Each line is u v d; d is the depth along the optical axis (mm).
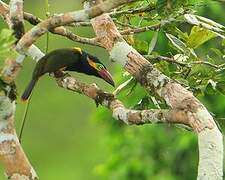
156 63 10883
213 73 10844
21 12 9500
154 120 9305
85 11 8820
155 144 19125
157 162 19078
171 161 18844
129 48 9672
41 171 38219
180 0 9703
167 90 9234
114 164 19469
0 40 8625
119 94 11258
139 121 9508
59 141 39312
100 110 19859
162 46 13695
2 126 9422
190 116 8922
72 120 39906
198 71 10859
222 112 16828
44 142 39125
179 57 11164
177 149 18656
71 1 34312
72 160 38500
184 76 10891
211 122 8789
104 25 9859
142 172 19094
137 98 11227
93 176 37312
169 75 10859
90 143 39000
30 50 10453
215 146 8602
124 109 9805
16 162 9453
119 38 9797
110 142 19750
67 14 8883
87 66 10508
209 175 8477
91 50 35531
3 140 9406
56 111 40031
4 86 9156
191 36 11000
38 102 40062
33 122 39312
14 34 9422
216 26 10609
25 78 36375
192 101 9000
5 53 8750
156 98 9781
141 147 19297
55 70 9992
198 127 8797
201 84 10875
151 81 9375
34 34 8977
